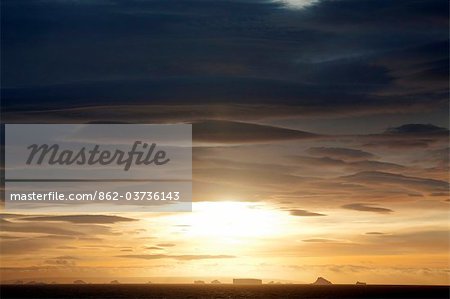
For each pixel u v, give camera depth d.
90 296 100.38
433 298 93.12
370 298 97.44
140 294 111.62
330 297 102.62
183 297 108.25
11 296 91.25
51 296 95.06
